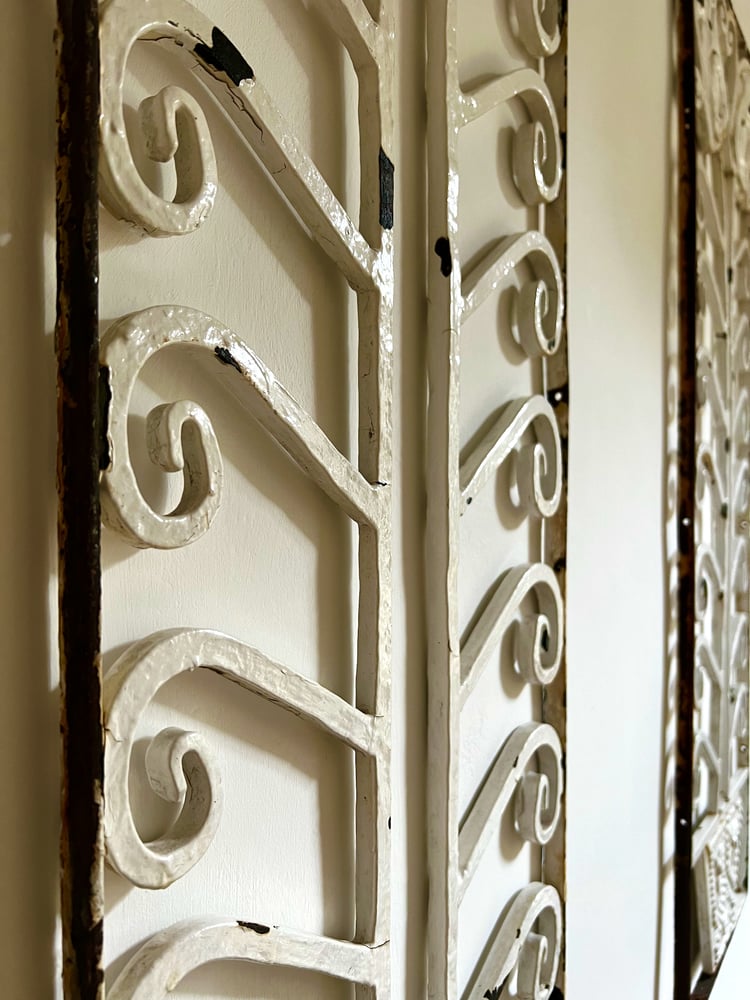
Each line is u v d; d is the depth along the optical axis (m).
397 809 0.56
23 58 0.34
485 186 0.69
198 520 0.38
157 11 0.36
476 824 0.65
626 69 0.97
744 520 1.47
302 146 0.48
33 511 0.34
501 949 0.69
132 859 0.35
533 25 0.72
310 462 0.46
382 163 0.51
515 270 0.74
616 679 0.97
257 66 0.45
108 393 0.34
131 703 0.35
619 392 0.97
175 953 0.37
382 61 0.51
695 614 1.11
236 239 0.44
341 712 0.48
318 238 0.48
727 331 1.33
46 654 0.34
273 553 0.46
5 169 0.33
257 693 0.43
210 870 0.42
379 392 0.51
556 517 0.78
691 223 1.10
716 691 1.32
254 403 0.43
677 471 1.16
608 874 0.94
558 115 0.77
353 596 0.52
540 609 0.77
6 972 0.33
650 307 1.06
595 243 0.90
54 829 0.34
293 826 0.47
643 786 1.05
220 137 0.43
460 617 0.66
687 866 1.10
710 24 1.18
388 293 0.52
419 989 0.58
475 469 0.63
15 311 0.33
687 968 1.10
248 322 0.45
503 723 0.72
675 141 1.13
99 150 0.33
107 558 0.37
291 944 0.44
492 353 0.70
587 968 0.89
